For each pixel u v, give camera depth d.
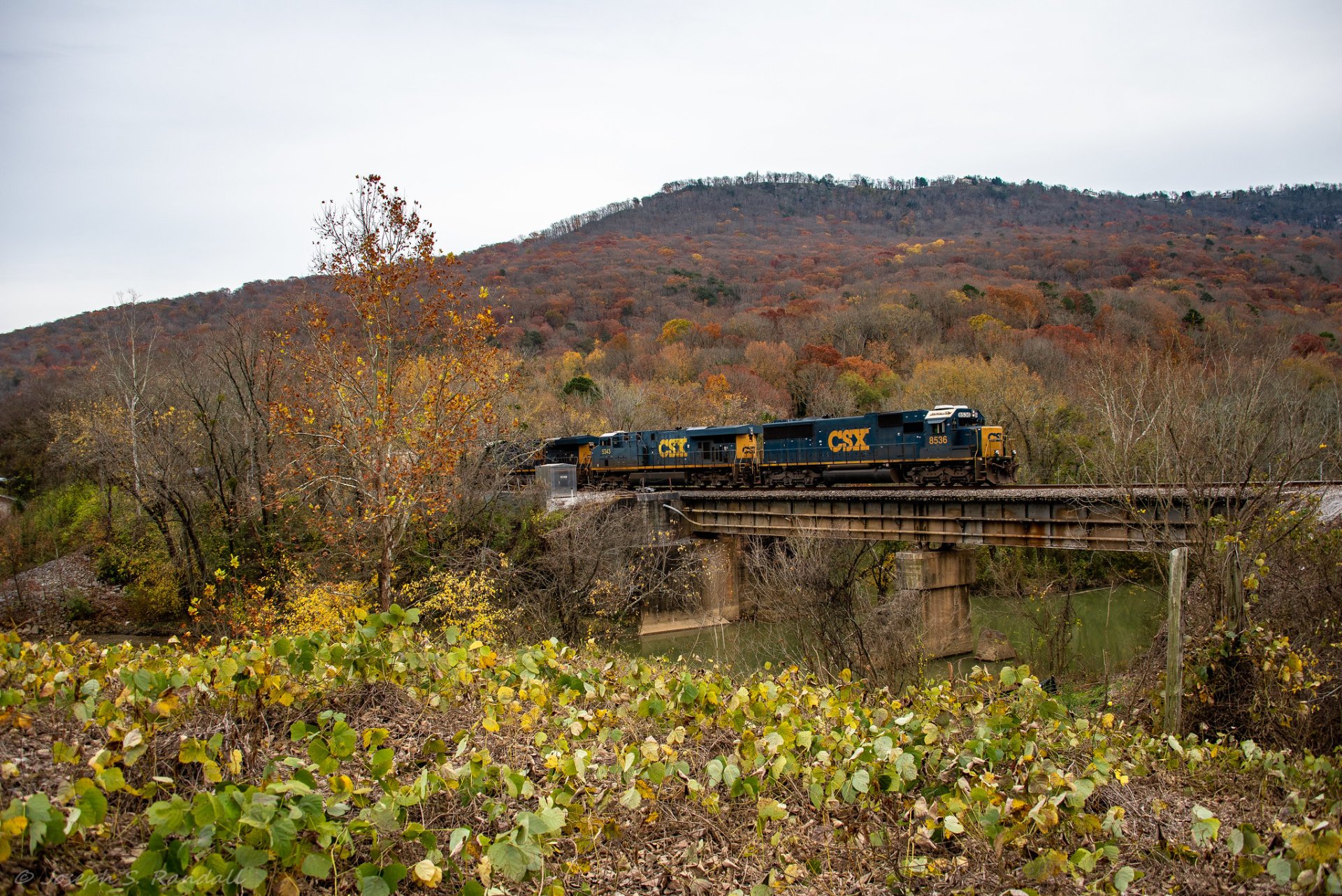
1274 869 7.50
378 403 24.12
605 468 53.09
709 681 11.89
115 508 42.66
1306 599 16.34
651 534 41.28
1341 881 7.17
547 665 11.26
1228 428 24.73
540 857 7.22
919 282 122.00
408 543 31.97
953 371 63.03
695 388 71.88
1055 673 28.56
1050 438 50.91
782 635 31.03
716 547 44.28
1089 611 38.75
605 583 34.00
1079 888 8.31
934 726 10.45
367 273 23.94
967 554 35.75
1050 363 68.69
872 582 41.19
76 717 9.32
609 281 144.88
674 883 8.30
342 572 30.22
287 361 36.62
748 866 8.65
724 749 11.02
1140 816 10.04
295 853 6.89
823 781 9.28
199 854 6.79
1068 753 11.15
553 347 100.00
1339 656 15.02
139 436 38.78
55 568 41.91
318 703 10.65
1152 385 31.70
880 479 42.44
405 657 10.58
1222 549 15.67
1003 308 92.12
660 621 40.88
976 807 8.90
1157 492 22.98
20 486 58.09
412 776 9.23
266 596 30.39
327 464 28.17
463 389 28.34
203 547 36.72
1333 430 35.41
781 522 40.28
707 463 48.69
